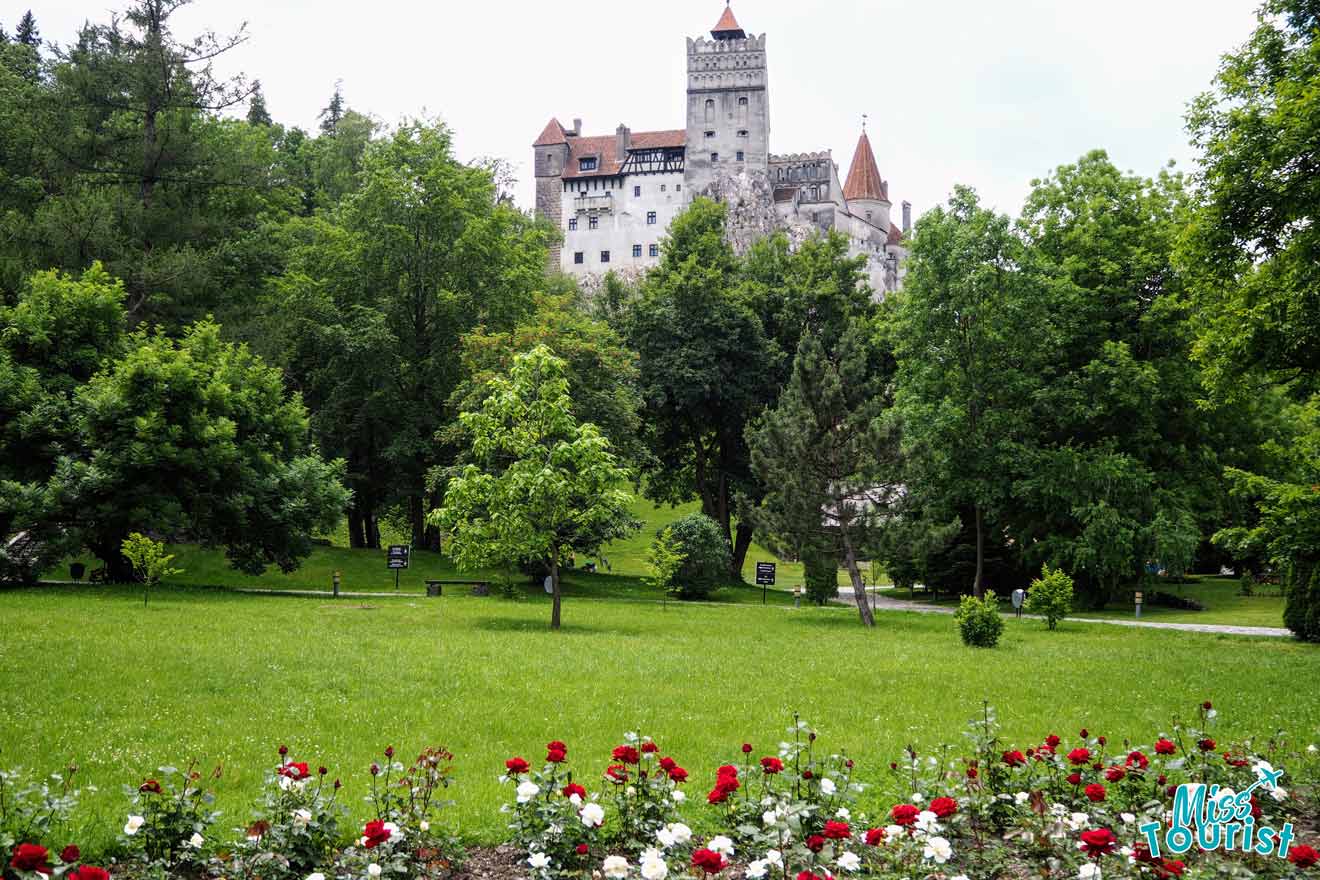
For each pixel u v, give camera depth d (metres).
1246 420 44.94
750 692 15.90
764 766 7.67
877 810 8.72
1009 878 7.05
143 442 33.59
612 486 29.05
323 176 76.00
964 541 49.97
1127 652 24.06
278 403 41.03
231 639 20.97
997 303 42.62
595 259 148.88
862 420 33.69
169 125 47.28
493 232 53.88
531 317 52.84
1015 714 14.12
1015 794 8.01
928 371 43.50
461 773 10.20
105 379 34.84
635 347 55.78
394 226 50.41
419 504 54.59
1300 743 11.79
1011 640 27.77
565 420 28.78
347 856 6.69
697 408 55.41
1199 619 37.81
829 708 14.42
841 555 33.84
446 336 51.25
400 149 53.47
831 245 61.06
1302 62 20.05
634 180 148.88
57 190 48.38
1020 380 42.84
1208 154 21.77
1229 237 21.30
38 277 36.69
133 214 45.72
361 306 49.53
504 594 38.56
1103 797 7.18
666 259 62.81
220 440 35.41
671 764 7.55
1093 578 43.97
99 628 21.72
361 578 44.66
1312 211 19.67
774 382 56.00
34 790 7.48
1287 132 19.47
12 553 32.72
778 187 152.75
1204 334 23.30
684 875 6.23
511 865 7.50
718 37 153.00
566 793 7.50
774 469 34.34
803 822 7.22
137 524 34.03
